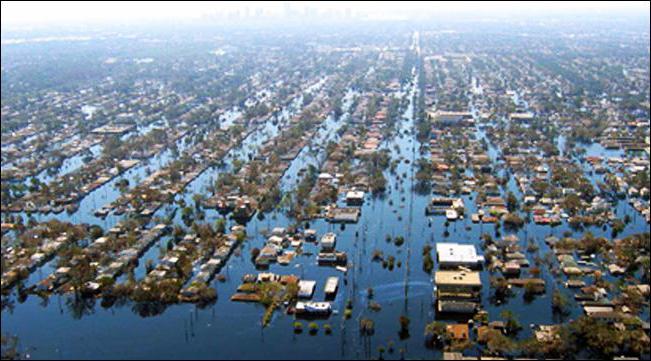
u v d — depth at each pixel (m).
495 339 186.38
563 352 185.00
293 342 194.62
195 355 189.38
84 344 195.88
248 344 194.38
